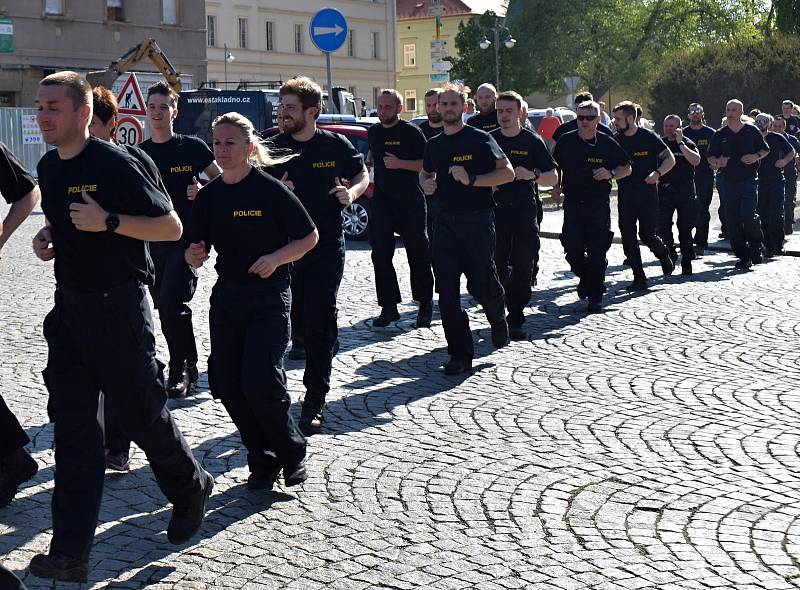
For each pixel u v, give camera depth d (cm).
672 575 462
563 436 667
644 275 1253
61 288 473
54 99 451
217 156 548
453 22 8462
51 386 471
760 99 4675
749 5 6731
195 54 4547
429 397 769
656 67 6600
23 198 561
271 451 580
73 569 445
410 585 456
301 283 701
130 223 452
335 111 2717
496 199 974
